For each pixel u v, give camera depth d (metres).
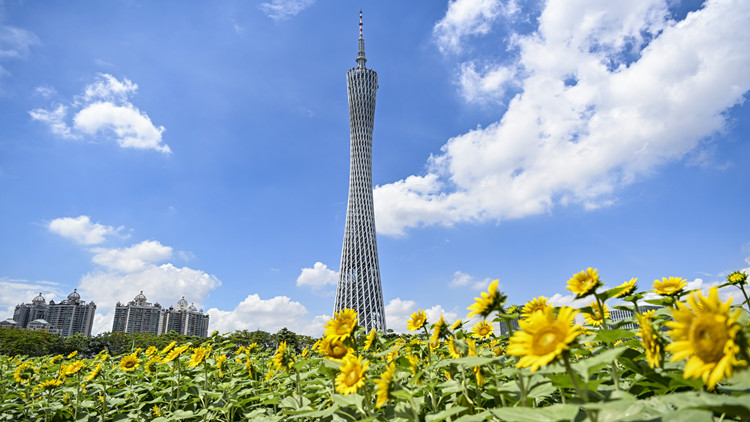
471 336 6.10
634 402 2.71
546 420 2.54
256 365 9.29
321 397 6.42
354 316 5.37
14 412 9.08
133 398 8.82
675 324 2.42
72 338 81.25
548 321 2.79
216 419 7.12
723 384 3.28
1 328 85.75
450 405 5.03
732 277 5.35
